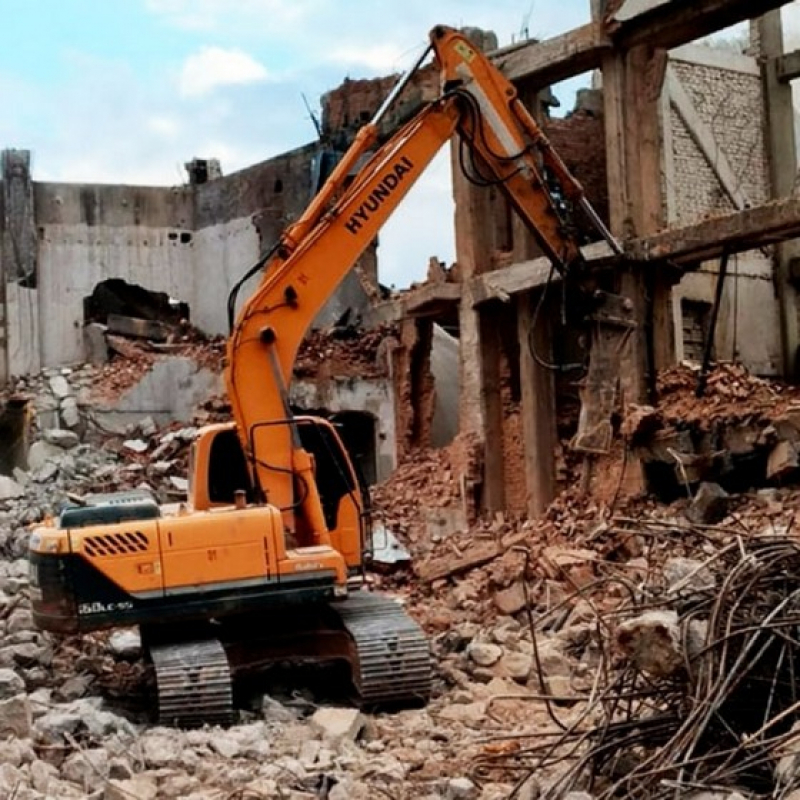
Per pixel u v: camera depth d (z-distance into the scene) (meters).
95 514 10.83
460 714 10.43
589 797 6.72
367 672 10.51
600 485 17.59
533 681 11.51
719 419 16.36
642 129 17.97
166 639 10.95
